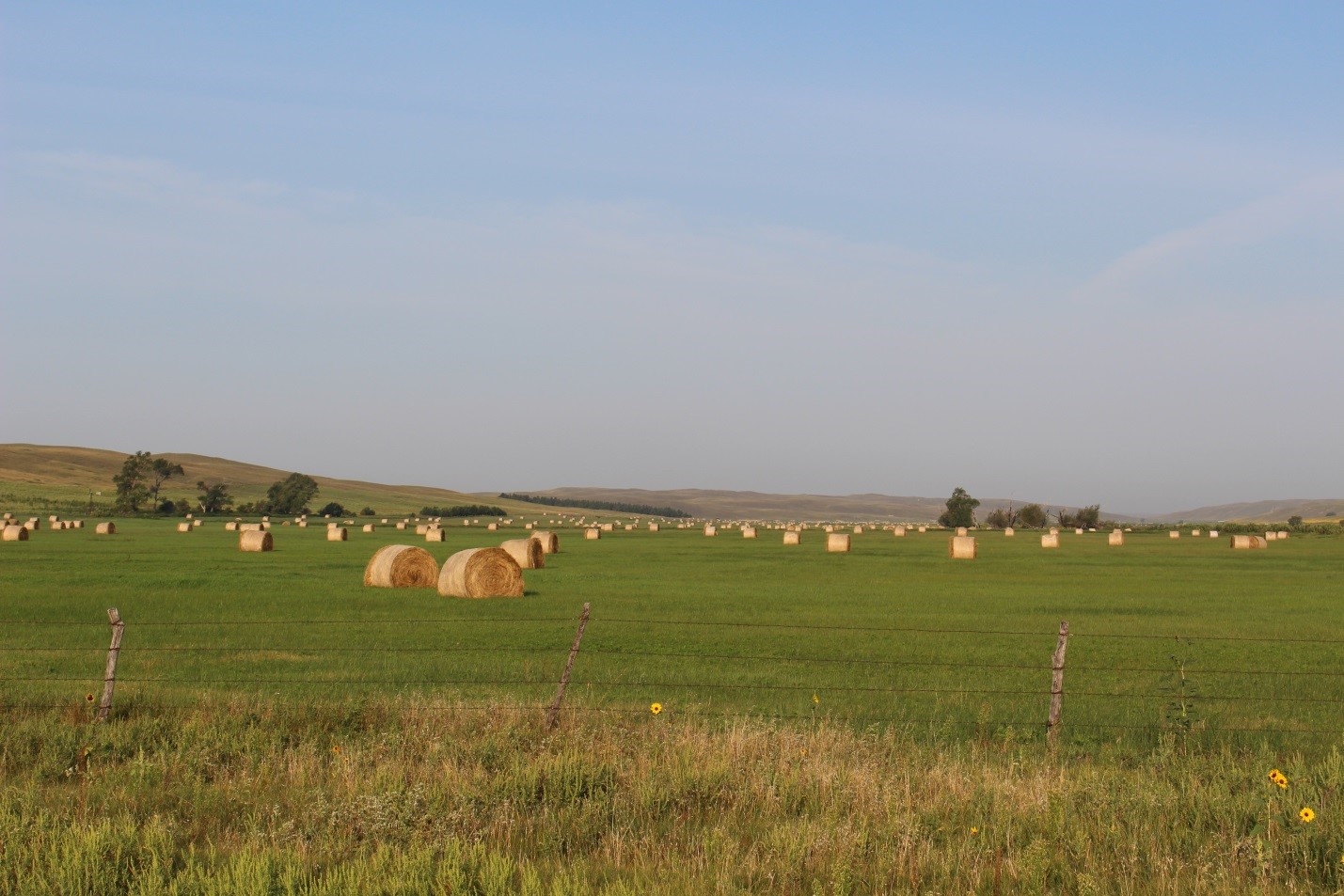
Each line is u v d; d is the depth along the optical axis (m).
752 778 11.34
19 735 13.02
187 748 12.77
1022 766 12.05
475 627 26.44
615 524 148.88
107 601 32.44
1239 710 16.73
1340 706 17.12
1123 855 9.37
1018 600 36.28
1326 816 10.00
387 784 11.16
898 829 9.88
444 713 14.32
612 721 14.26
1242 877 9.02
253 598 34.09
